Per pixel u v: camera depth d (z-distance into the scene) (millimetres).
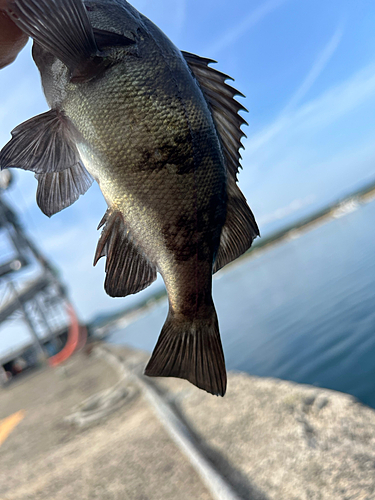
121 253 150
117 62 143
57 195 163
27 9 124
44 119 156
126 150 146
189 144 148
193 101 151
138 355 1082
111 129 145
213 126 160
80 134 151
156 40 152
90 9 147
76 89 148
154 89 145
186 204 151
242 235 168
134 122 144
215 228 160
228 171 169
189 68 161
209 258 162
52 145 156
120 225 151
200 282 162
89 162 153
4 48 143
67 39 132
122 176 148
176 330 169
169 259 156
